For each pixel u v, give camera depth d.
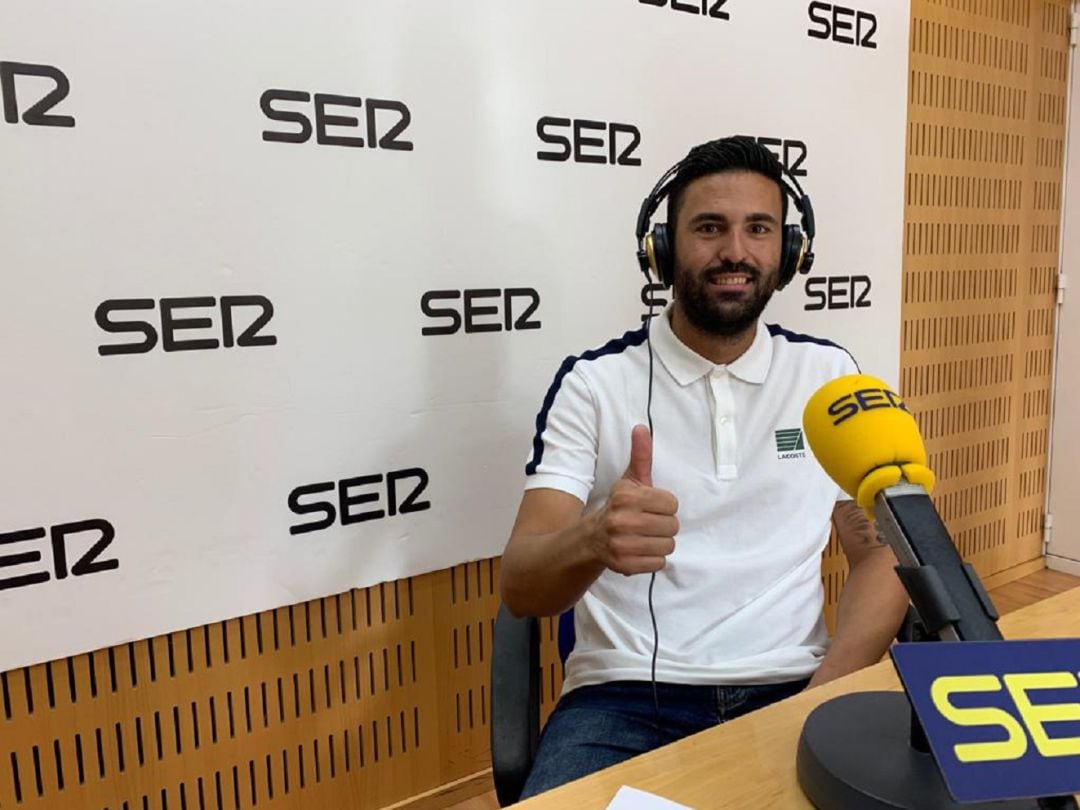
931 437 2.50
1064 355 2.85
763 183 1.17
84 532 1.24
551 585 0.99
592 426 1.19
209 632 1.39
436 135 1.48
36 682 1.25
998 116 2.52
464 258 1.54
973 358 2.58
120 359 1.24
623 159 1.70
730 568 1.17
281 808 1.50
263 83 1.31
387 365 1.48
